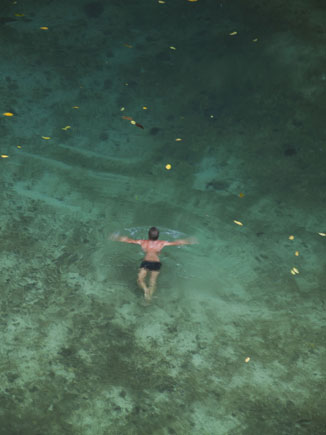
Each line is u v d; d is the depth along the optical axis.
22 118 14.21
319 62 15.85
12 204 11.88
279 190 13.24
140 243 10.69
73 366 9.02
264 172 13.70
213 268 11.11
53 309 9.86
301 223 12.46
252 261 11.40
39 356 9.09
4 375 8.76
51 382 8.76
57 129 14.13
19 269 10.48
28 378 8.77
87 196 12.45
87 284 10.38
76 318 9.77
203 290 10.60
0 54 15.74
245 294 10.66
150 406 8.61
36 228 11.42
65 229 11.52
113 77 15.74
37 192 12.33
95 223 11.79
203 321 10.01
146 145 14.08
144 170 13.40
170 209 12.42
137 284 10.51
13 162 12.98
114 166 13.40
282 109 15.23
